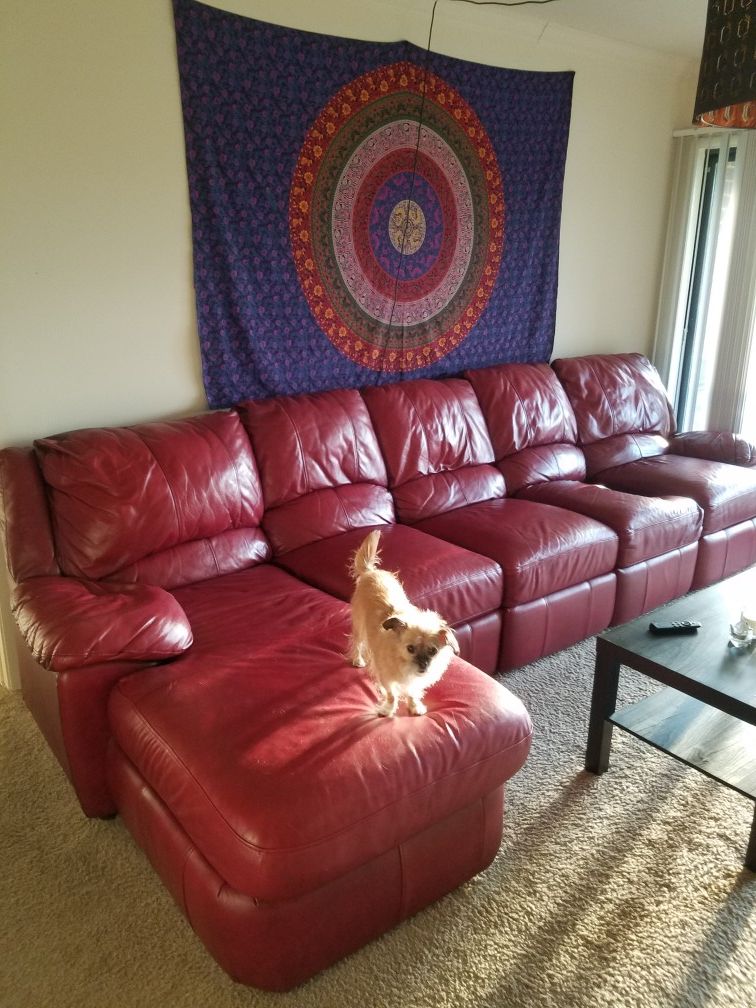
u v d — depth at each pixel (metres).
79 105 2.28
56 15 2.18
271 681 1.75
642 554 2.91
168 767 1.53
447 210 3.22
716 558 3.29
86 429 2.34
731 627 2.02
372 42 2.82
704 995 1.49
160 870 1.63
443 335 3.38
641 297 4.35
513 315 3.64
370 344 3.14
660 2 3.05
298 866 1.33
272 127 2.66
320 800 1.38
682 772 2.15
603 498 3.03
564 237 3.82
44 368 2.40
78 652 1.72
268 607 2.15
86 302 2.44
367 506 2.79
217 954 1.45
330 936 1.46
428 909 1.68
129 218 2.46
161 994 1.48
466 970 1.53
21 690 2.49
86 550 2.17
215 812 1.39
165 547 2.32
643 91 3.90
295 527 2.62
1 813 1.97
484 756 1.62
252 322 2.78
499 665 2.59
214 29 2.45
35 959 1.55
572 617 2.73
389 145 2.97
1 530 2.27
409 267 3.17
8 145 2.18
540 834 1.91
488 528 2.71
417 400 3.06
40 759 2.19
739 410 4.10
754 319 3.95
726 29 1.67
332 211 2.89
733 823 1.96
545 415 3.45
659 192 4.20
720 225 4.02
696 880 1.77
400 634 1.60
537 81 3.38
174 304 2.63
